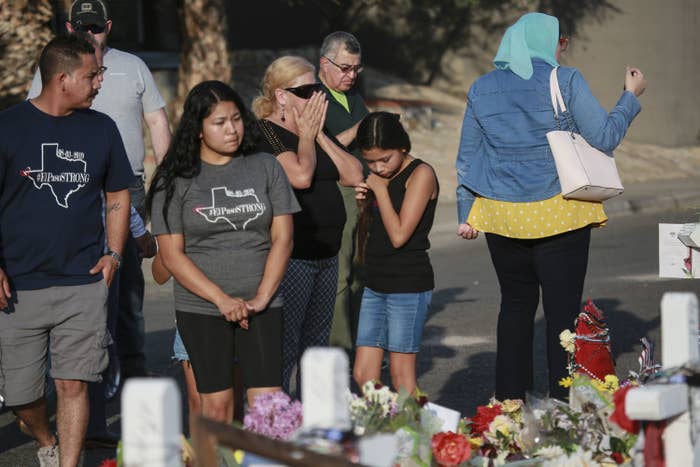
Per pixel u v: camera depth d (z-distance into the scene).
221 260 11.10
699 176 55.22
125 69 15.81
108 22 15.57
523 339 13.50
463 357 18.72
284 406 9.46
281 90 12.97
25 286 11.88
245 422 9.41
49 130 11.80
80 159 11.91
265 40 57.97
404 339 12.68
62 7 40.88
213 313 11.12
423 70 61.94
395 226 12.48
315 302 13.45
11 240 11.82
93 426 14.18
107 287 12.16
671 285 24.98
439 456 9.40
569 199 12.96
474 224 13.70
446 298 24.58
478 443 10.28
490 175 13.36
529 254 13.41
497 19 61.62
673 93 62.06
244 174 11.12
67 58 11.66
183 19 39.84
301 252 12.95
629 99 13.35
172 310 23.72
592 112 12.86
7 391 12.10
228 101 10.95
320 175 13.06
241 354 11.29
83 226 12.00
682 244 12.30
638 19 61.66
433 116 54.69
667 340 7.78
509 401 10.84
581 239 13.17
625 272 27.17
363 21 61.56
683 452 7.62
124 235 12.40
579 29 62.09
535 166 13.03
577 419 9.83
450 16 61.50
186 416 15.47
